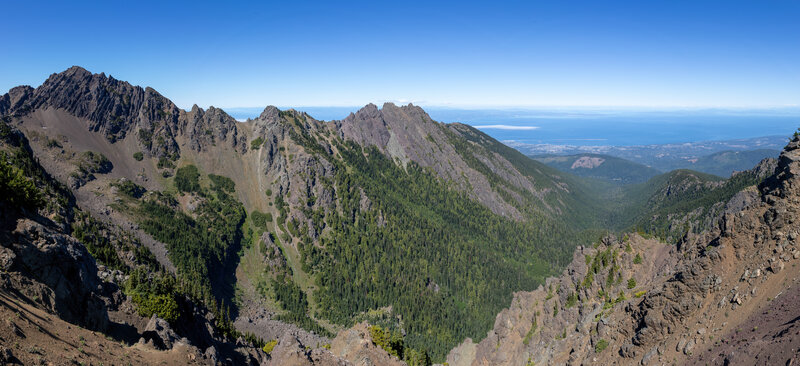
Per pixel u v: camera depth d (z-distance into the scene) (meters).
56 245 62.38
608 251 102.19
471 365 125.25
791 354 38.31
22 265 55.19
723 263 60.00
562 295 105.69
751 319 49.62
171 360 57.16
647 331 62.19
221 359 71.06
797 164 58.84
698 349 52.97
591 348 73.50
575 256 114.31
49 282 57.88
